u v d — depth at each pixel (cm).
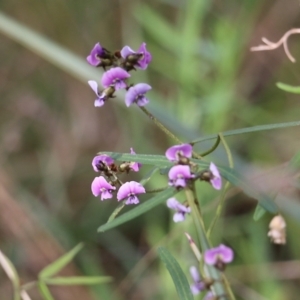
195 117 101
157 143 124
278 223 64
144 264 108
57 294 108
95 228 121
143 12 111
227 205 117
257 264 103
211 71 114
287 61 127
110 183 64
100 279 76
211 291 62
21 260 111
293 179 65
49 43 101
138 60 64
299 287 106
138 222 122
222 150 91
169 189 62
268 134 117
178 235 96
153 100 94
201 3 102
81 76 100
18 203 115
